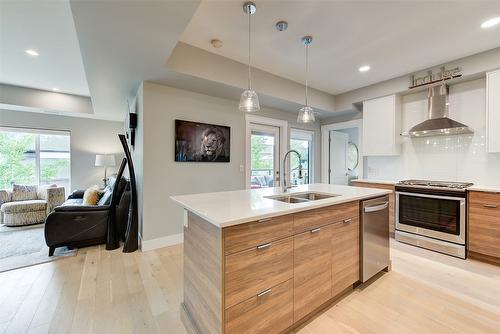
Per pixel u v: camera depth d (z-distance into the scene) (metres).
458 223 2.74
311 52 2.87
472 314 1.74
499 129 2.70
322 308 1.81
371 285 2.15
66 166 5.47
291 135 4.83
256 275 1.37
